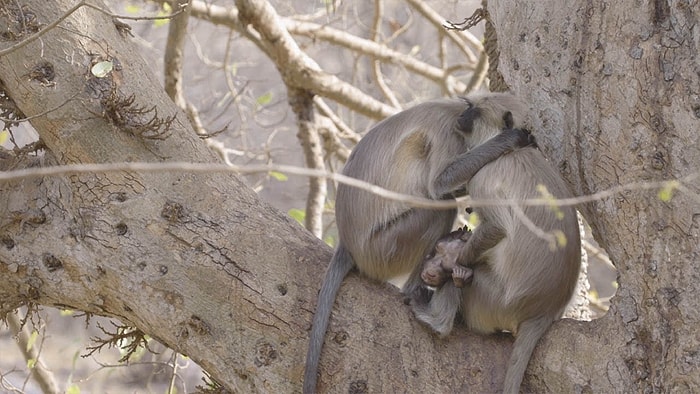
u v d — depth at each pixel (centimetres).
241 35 970
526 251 478
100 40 507
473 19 629
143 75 520
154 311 488
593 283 1362
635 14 468
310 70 912
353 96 934
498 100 528
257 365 478
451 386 471
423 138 525
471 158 501
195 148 518
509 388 466
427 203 332
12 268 503
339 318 484
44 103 496
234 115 1273
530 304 478
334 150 984
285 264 494
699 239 439
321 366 473
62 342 1332
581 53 495
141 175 499
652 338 446
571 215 489
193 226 495
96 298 501
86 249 496
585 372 458
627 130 464
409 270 528
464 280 487
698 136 445
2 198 507
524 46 526
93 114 498
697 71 449
